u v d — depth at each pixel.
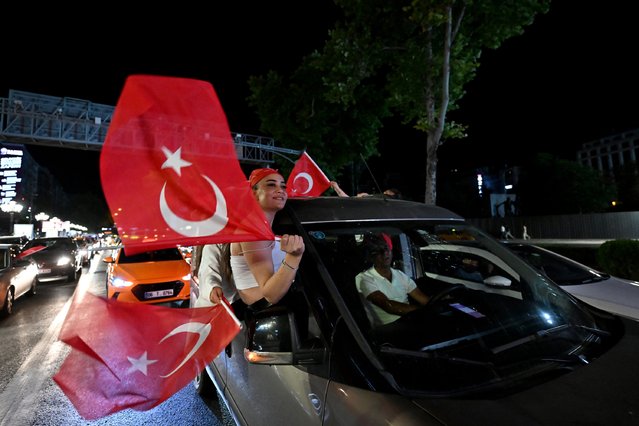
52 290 10.30
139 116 1.38
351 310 1.79
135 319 1.94
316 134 12.58
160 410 3.38
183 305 6.75
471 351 1.71
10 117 19.91
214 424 3.14
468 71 8.50
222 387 2.61
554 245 14.55
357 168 17.53
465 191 46.66
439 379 1.51
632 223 26.41
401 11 8.70
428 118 8.59
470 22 8.76
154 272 6.87
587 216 28.80
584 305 2.24
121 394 1.83
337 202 2.44
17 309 7.95
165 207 1.44
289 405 1.79
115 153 1.36
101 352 1.86
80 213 88.69
